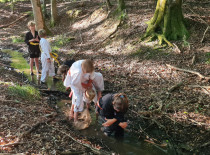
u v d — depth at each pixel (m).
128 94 5.59
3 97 4.69
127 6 10.97
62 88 6.13
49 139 3.66
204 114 4.49
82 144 3.69
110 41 9.15
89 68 3.93
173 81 5.86
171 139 3.98
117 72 6.91
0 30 15.66
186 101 4.96
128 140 3.99
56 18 14.39
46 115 4.43
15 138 3.48
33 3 12.21
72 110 4.54
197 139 3.90
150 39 7.95
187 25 7.91
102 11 12.29
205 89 5.17
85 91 4.31
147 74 6.48
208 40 7.20
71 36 11.52
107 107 3.84
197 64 6.32
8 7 20.17
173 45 7.40
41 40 6.19
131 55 7.79
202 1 9.91
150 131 4.25
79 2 16.23
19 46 11.29
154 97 5.31
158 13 7.99
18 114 4.19
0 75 6.27
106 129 4.05
